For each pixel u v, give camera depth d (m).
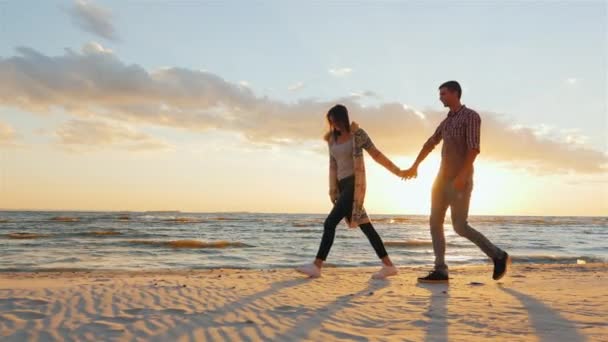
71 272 9.29
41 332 2.95
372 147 5.53
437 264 5.38
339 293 4.48
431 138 5.54
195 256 14.51
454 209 5.20
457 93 5.23
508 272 7.04
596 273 7.07
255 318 3.37
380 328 3.08
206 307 3.73
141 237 25.70
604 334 2.86
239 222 63.59
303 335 2.91
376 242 5.74
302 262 12.71
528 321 3.23
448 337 2.83
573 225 67.38
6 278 7.22
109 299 3.98
